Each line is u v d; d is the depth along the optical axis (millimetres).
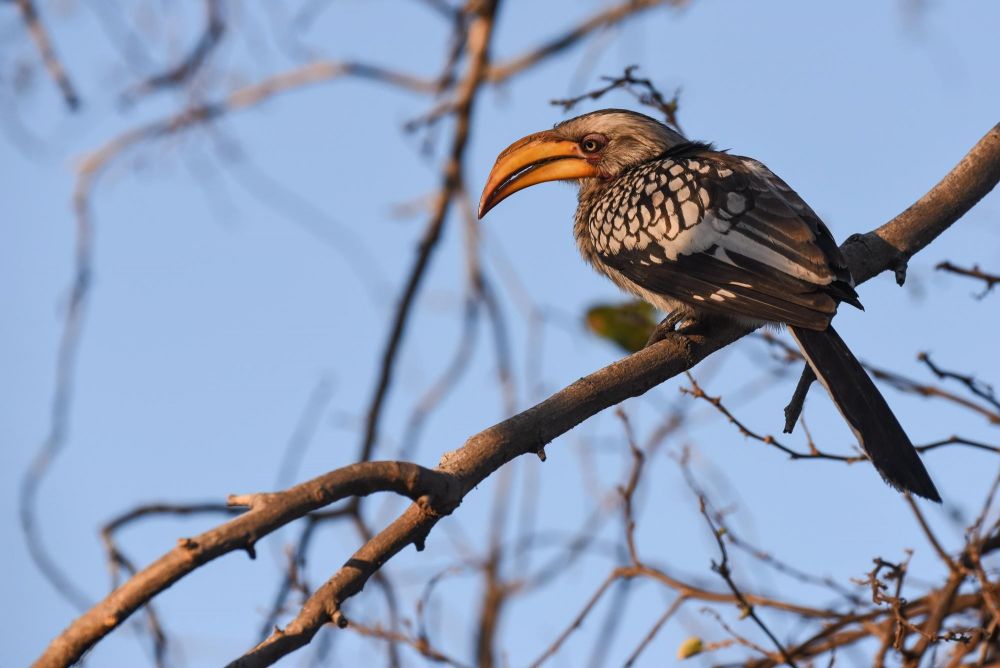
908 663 9023
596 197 11492
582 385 8039
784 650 9258
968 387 9594
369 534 13055
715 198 10039
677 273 9922
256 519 6094
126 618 5855
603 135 11625
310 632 6398
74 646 5789
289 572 10914
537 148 11805
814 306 8898
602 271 11258
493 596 12070
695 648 9930
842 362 8711
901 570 8625
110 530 11250
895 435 8312
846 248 9562
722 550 9297
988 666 8422
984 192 9734
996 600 8594
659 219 10227
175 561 5906
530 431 7562
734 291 9422
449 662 10500
